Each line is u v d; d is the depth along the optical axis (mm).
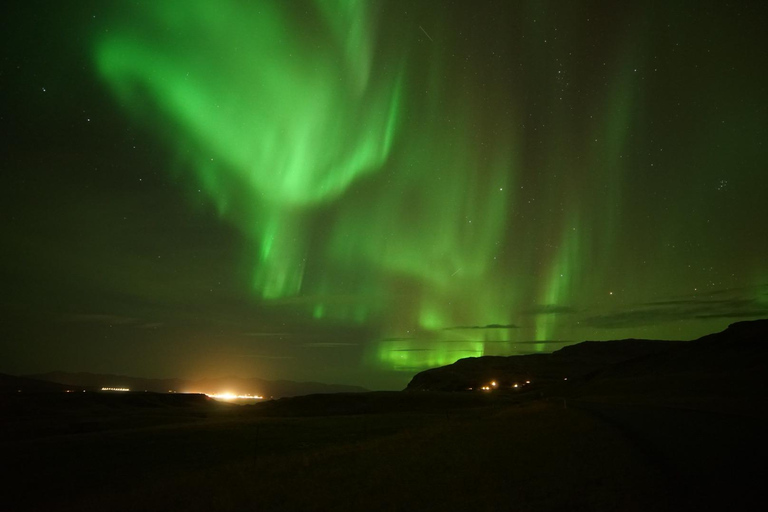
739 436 18984
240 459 27969
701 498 10227
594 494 11383
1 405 79625
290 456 22656
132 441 36062
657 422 24781
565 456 17141
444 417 53094
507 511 10703
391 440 25969
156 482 20281
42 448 33406
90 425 58125
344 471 16875
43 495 21453
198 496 14891
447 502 11992
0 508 19188
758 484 11266
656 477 12359
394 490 13688
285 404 89812
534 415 36031
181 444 34438
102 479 24062
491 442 22109
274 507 12789
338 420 53000
